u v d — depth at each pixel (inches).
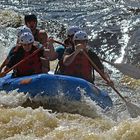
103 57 1225.4
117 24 1417.3
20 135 657.6
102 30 1363.2
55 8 1660.9
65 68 862.5
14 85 810.2
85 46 837.8
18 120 696.4
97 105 797.9
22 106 783.7
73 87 795.4
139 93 984.9
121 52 1232.8
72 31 874.1
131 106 826.2
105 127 716.0
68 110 784.3
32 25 938.1
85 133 648.4
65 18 1531.7
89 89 802.8
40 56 856.3
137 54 1205.7
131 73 898.1
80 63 856.9
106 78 848.3
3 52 1209.4
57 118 727.1
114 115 810.8
